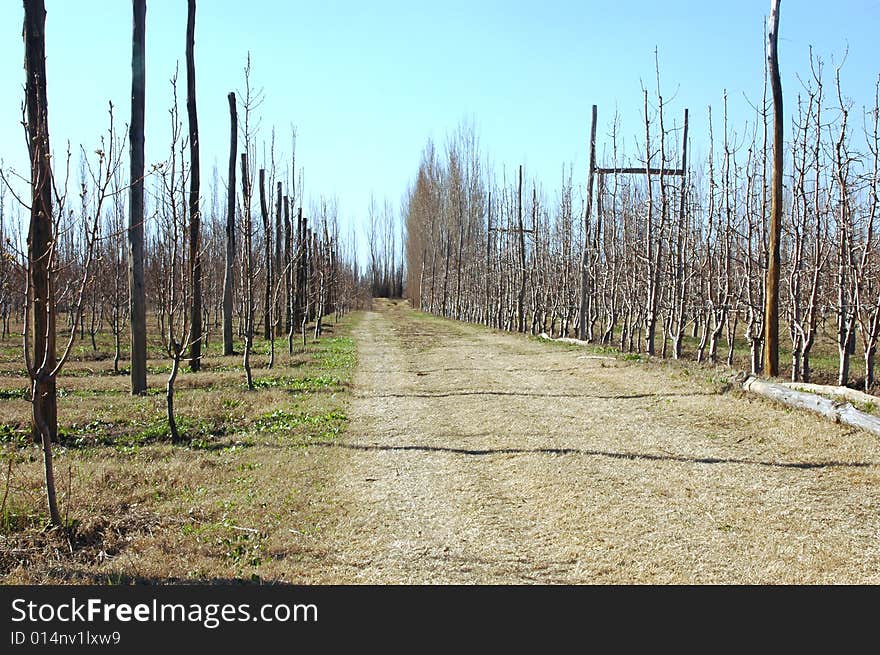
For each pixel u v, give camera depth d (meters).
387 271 98.69
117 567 5.70
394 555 6.09
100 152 7.36
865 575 5.58
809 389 11.47
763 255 18.11
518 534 6.56
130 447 9.91
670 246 20.66
